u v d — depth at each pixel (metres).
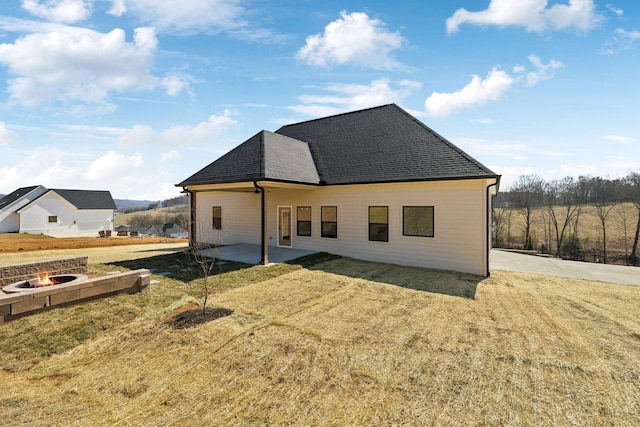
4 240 20.34
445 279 9.62
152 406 3.63
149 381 4.14
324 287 8.62
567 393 3.76
